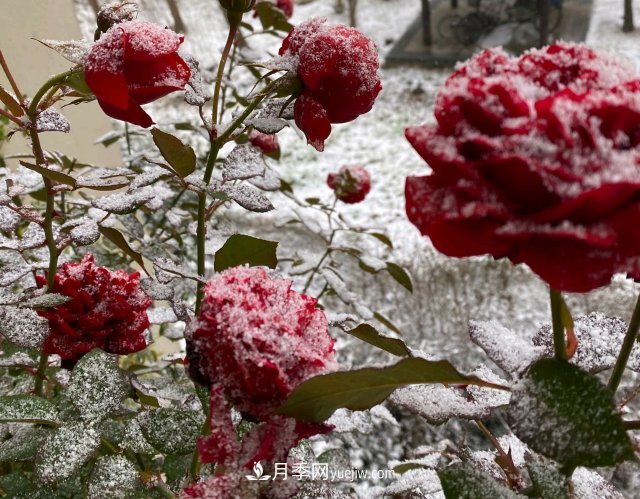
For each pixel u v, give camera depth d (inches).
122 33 16.3
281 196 93.0
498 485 12.9
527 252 11.3
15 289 29.0
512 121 10.9
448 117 11.5
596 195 10.4
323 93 17.5
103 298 19.7
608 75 11.8
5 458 18.3
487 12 124.0
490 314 68.7
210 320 13.3
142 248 24.0
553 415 12.0
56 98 19.2
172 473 20.1
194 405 20.8
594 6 121.6
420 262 76.5
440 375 12.5
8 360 21.5
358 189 39.5
